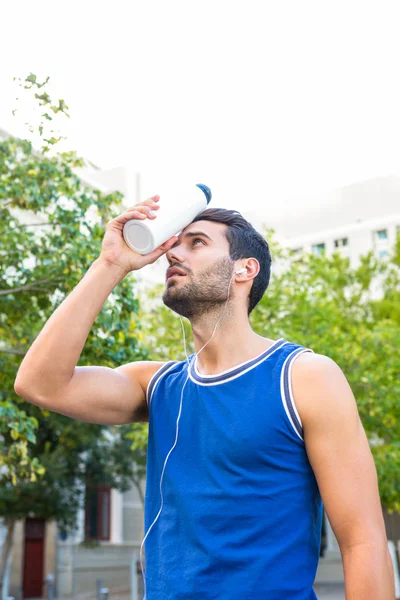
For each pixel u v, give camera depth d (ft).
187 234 6.56
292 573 5.30
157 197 6.45
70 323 6.21
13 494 51.78
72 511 57.77
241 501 5.44
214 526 5.44
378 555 5.13
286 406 5.60
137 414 6.89
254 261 6.56
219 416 5.77
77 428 53.83
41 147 15.05
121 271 6.42
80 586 73.05
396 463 39.75
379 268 61.57
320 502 5.85
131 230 6.34
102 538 78.79
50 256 23.41
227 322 6.30
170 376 6.61
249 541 5.35
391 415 41.06
